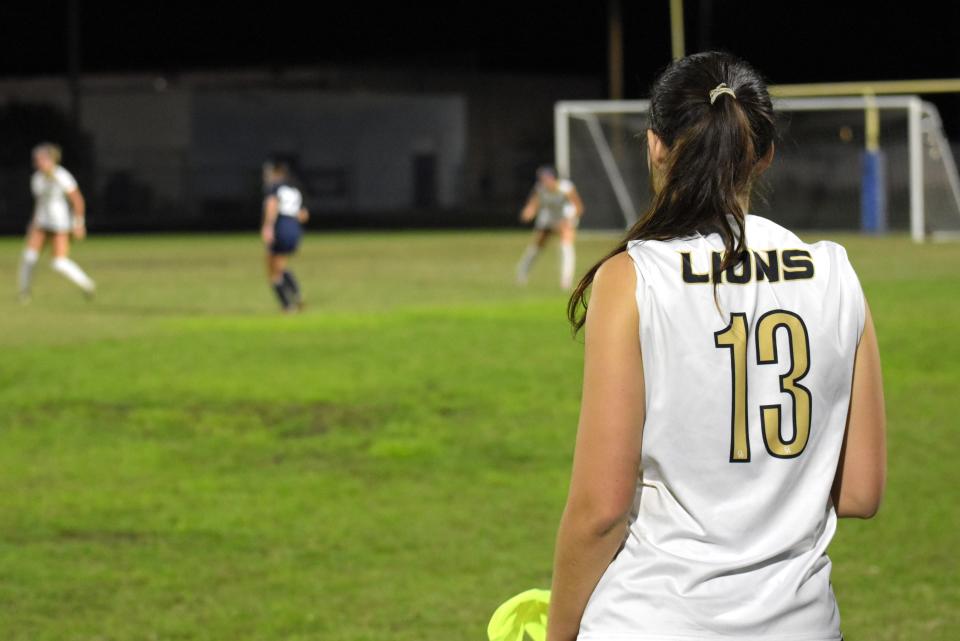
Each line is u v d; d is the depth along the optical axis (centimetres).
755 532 246
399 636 607
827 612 248
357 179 6750
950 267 2681
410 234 4528
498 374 1357
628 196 4094
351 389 1274
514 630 284
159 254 3422
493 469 958
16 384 1311
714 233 255
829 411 254
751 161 260
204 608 650
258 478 936
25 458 1000
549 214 2442
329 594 672
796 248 257
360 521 816
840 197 4100
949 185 3872
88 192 5509
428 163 6919
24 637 604
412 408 1184
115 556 742
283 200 1938
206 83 6406
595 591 252
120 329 1759
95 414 1167
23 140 5469
